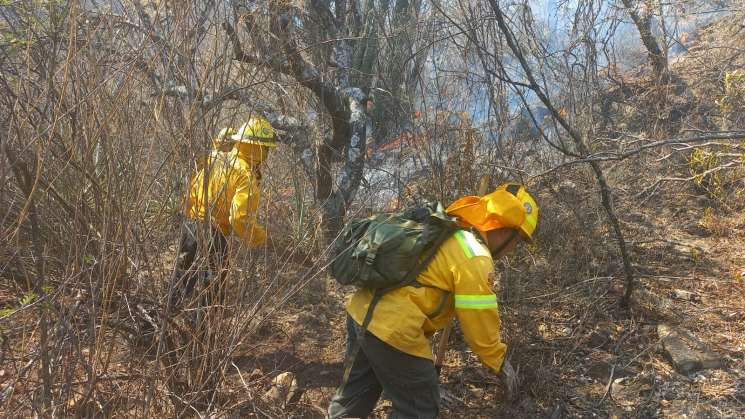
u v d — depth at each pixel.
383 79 4.74
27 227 2.41
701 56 7.46
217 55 2.67
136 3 2.61
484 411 3.35
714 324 4.03
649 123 6.54
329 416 2.81
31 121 2.29
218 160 2.97
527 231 2.70
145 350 2.67
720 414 3.25
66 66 2.22
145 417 2.42
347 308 2.80
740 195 5.61
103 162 2.50
